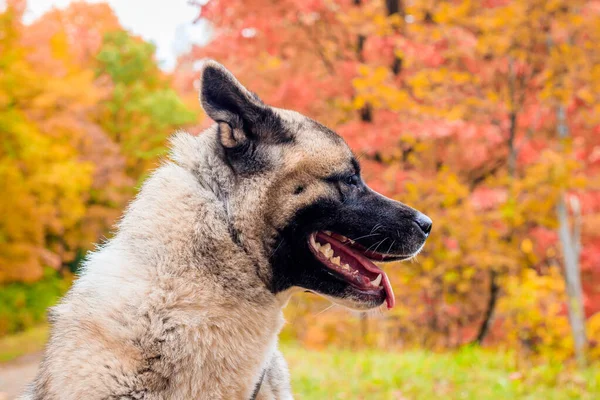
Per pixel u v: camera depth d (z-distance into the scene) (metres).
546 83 9.70
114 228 3.36
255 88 11.95
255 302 3.09
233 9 11.76
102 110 25.36
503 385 7.10
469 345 10.43
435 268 11.16
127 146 24.84
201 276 2.97
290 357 10.13
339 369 8.68
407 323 12.48
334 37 12.32
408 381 7.61
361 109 11.65
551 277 11.36
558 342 10.80
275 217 3.23
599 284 12.48
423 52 10.53
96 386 2.75
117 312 2.88
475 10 10.26
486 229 10.34
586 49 9.64
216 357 2.95
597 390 6.92
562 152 9.88
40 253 17.64
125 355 2.81
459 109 9.76
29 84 14.45
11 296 22.58
